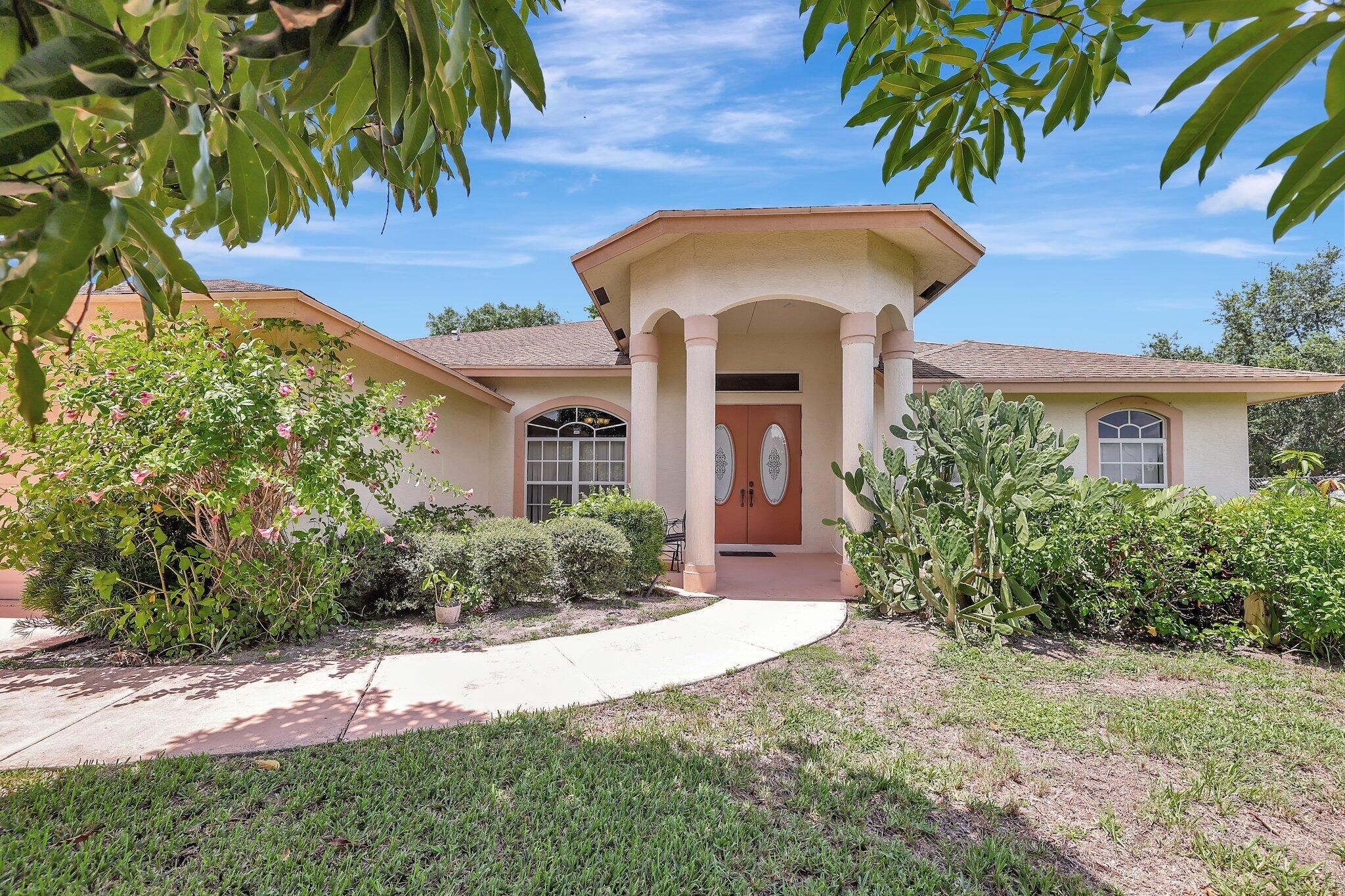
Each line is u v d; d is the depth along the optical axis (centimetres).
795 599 815
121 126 151
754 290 830
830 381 1295
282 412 543
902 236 830
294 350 695
